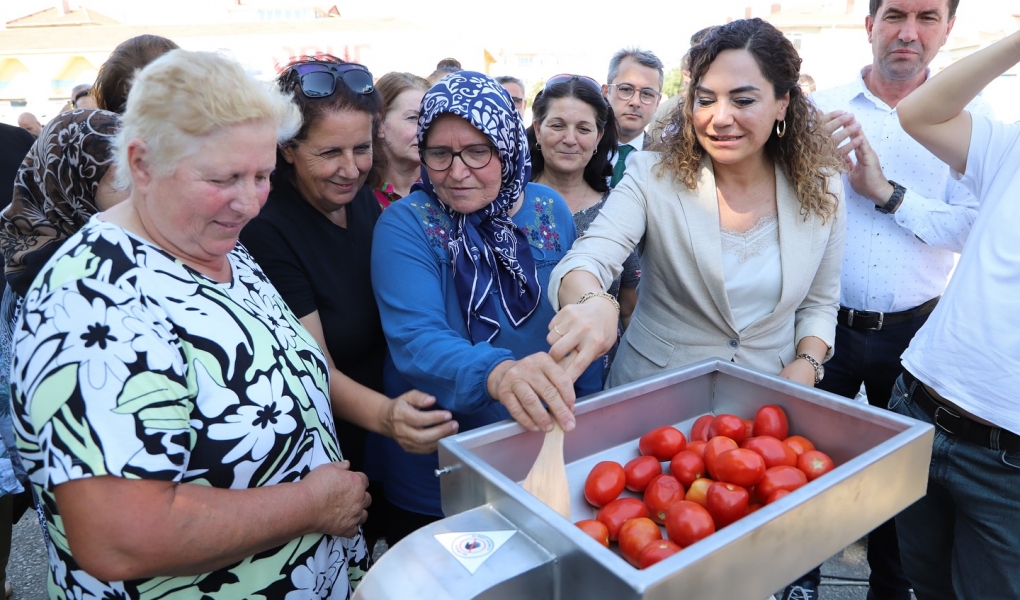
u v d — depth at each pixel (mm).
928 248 2273
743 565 806
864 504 975
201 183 958
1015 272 1444
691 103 1634
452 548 856
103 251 948
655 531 1020
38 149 1392
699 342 1743
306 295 1517
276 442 1069
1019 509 1510
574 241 1677
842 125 2127
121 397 872
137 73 973
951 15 2232
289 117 1135
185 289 1002
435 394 1304
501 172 1426
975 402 1511
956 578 1678
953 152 1659
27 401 879
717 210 1660
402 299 1375
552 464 1101
